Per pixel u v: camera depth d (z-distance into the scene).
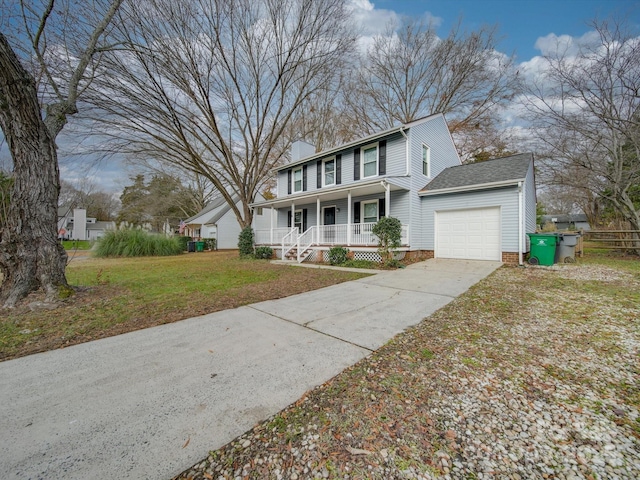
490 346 3.01
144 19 10.04
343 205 13.46
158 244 17.64
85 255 17.83
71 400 2.16
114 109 11.21
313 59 13.80
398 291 5.78
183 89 12.45
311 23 12.85
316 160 14.77
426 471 1.48
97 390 2.30
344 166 13.31
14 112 4.71
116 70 10.16
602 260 9.97
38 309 4.62
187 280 7.56
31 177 4.97
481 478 1.43
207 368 2.65
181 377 2.49
